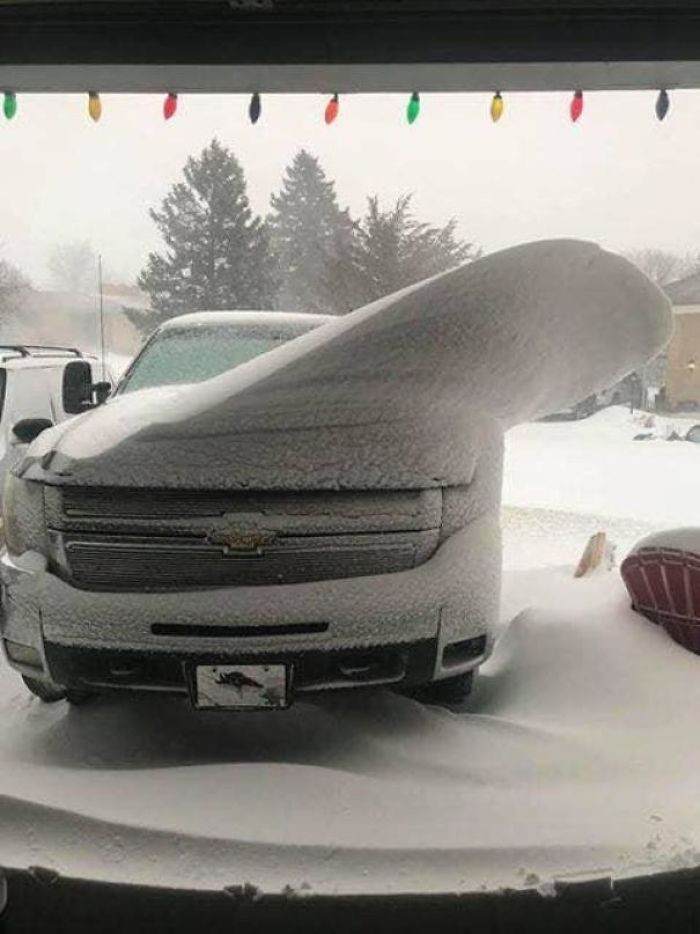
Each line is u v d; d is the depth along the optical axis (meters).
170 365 4.85
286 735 2.91
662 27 3.80
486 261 3.07
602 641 3.47
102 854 2.22
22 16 3.91
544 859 2.17
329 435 2.79
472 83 4.14
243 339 5.06
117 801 2.38
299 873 2.14
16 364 6.57
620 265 3.24
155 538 2.73
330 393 2.91
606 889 2.11
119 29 3.95
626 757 2.69
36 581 2.81
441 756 2.73
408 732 2.91
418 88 4.20
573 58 3.84
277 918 2.07
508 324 3.03
